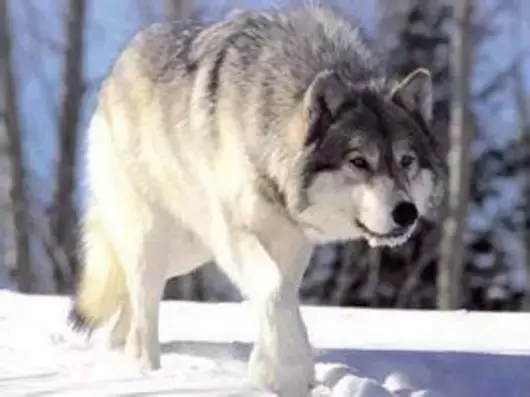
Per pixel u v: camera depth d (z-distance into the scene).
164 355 8.32
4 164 26.30
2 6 24.14
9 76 24.16
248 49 7.54
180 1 23.66
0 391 6.72
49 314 10.35
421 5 28.48
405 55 28.36
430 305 25.67
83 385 6.88
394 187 6.87
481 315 11.59
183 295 23.81
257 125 7.20
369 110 7.09
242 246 7.34
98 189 8.54
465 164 21.61
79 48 23.48
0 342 8.68
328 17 7.75
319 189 6.99
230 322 10.37
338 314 11.62
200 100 7.58
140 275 8.13
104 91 8.55
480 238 27.27
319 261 25.61
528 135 28.95
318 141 6.99
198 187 7.73
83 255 8.88
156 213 8.12
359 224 7.05
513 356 8.26
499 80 29.66
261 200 7.21
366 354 8.16
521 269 27.34
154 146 7.98
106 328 9.21
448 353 8.30
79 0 23.39
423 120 7.36
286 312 7.07
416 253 25.42
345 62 7.45
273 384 6.98
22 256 23.78
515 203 28.05
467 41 21.67
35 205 26.61
